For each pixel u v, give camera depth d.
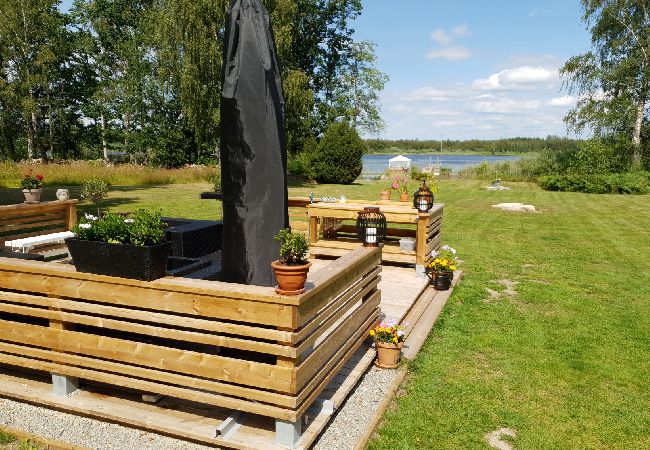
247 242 3.12
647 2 21.98
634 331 5.23
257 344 2.63
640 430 3.33
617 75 22.28
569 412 3.54
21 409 3.26
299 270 2.52
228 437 2.80
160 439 2.93
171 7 22.16
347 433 3.11
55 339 3.18
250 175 3.10
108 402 3.19
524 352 4.62
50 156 35.47
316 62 33.34
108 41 35.25
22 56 28.64
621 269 8.15
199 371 2.81
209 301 2.70
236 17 3.08
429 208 6.97
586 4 22.94
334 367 3.26
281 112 3.16
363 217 5.75
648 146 23.55
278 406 2.67
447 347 4.70
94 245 2.91
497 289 6.80
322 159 25.64
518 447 3.07
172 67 23.20
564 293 6.66
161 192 18.53
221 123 3.13
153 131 33.34
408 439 3.10
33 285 3.18
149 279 2.85
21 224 7.04
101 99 34.09
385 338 4.08
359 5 32.78
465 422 3.33
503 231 11.88
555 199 19.22
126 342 2.98
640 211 15.62
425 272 7.04
